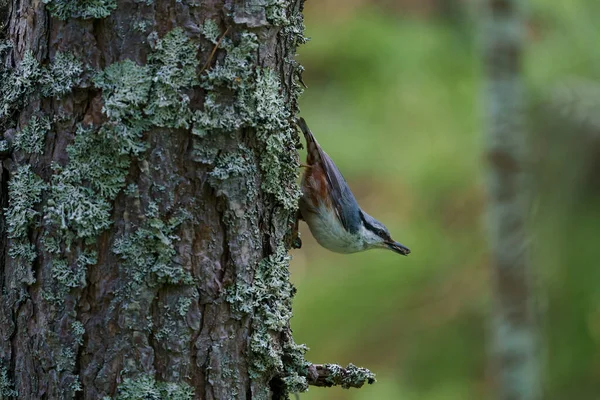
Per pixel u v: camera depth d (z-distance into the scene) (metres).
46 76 4.90
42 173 4.93
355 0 15.09
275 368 5.30
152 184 4.87
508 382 10.62
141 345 4.88
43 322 4.93
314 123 13.14
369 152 12.65
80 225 4.82
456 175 12.29
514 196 10.56
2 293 5.09
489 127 10.62
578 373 11.96
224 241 5.06
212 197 5.01
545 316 11.88
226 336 5.07
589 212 11.49
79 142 4.85
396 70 13.34
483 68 10.88
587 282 11.62
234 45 5.02
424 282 12.34
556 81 11.79
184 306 4.95
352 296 12.30
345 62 13.75
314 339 12.12
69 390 4.88
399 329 12.20
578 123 11.35
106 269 4.87
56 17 4.88
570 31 12.32
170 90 4.85
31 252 4.95
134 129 4.84
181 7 4.88
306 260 14.05
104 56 4.85
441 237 12.45
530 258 10.80
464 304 12.19
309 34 14.06
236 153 5.07
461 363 12.12
